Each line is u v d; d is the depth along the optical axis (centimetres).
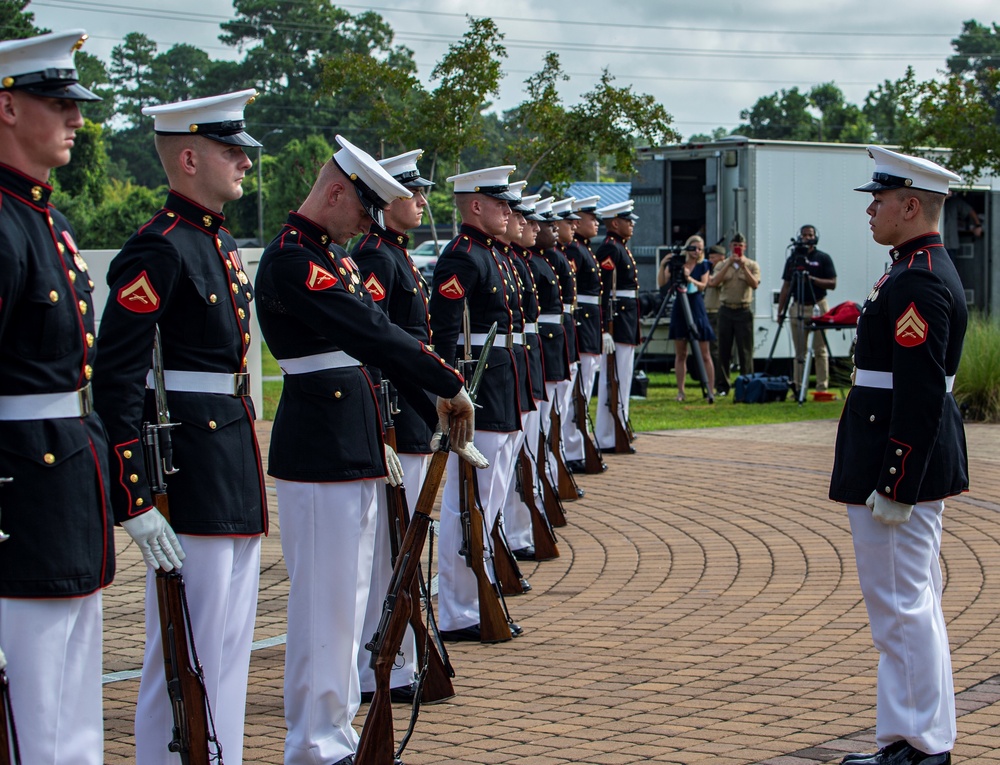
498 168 681
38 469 325
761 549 820
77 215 3750
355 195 440
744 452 1240
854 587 714
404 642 529
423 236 5006
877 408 435
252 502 410
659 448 1273
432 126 2002
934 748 427
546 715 507
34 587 324
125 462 364
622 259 1226
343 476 450
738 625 641
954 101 1962
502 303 682
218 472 399
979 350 1519
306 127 6334
